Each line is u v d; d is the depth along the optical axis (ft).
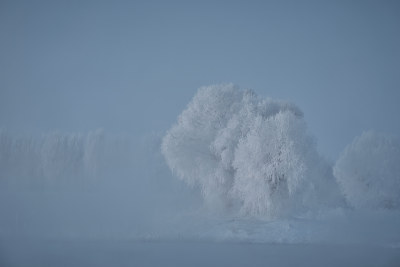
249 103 219.20
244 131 208.23
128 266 117.19
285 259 127.44
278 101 226.38
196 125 224.33
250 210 195.21
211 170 214.07
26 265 117.19
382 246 150.00
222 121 222.48
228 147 207.41
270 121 193.26
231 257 129.90
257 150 188.65
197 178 220.84
